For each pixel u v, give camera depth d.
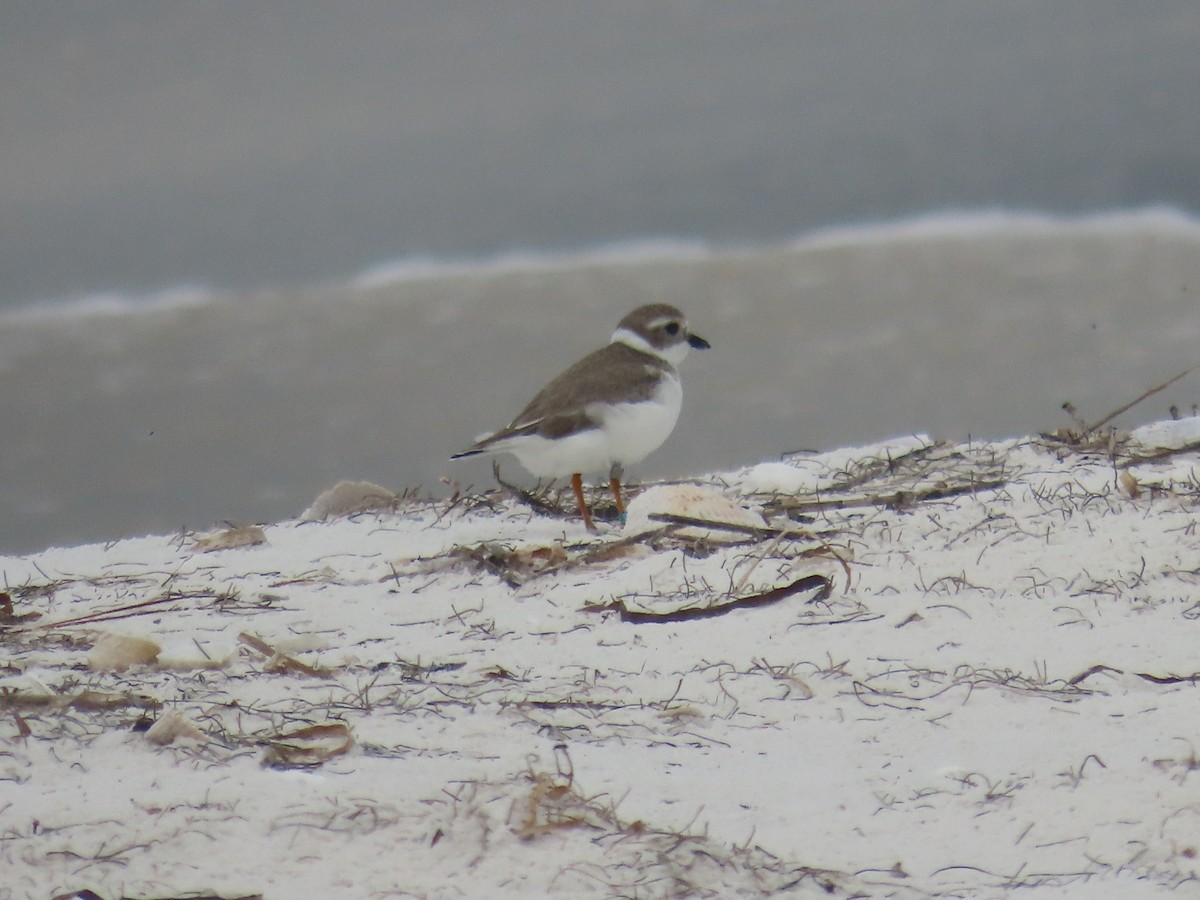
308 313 29.05
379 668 7.96
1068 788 6.11
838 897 5.30
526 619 8.85
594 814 5.81
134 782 6.09
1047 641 7.92
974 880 5.41
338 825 5.66
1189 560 8.95
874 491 11.34
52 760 6.37
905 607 8.50
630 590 9.17
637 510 10.52
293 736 6.61
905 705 7.15
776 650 7.98
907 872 5.49
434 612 9.16
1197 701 6.95
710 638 8.22
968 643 7.95
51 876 5.28
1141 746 6.46
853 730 6.88
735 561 9.48
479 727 6.91
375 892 5.27
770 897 5.29
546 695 7.44
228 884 5.27
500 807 5.82
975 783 6.21
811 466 12.81
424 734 6.81
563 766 6.38
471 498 12.33
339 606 9.39
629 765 6.45
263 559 10.79
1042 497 10.43
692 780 6.29
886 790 6.19
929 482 11.47
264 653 8.27
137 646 8.21
